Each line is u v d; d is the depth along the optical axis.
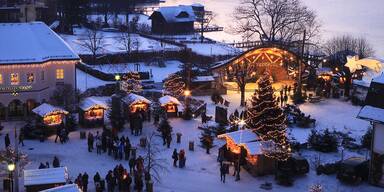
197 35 130.00
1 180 44.41
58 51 66.12
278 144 48.62
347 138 57.34
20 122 62.06
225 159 49.97
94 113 59.38
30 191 40.44
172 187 45.06
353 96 72.44
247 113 54.62
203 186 45.56
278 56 79.69
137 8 173.62
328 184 46.59
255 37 135.12
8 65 62.00
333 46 108.94
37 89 63.91
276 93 75.25
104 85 74.00
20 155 46.09
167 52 96.56
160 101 63.38
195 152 52.91
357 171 46.62
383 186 46.00
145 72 81.25
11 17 116.94
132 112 61.41
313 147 54.81
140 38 114.44
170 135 54.47
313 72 78.69
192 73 74.44
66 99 65.00
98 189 42.69
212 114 65.75
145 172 45.12
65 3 117.06
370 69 92.50
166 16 126.56
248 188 45.53
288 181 46.22
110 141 51.41
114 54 91.81
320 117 66.31
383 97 45.53
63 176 41.38
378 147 45.75
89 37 97.50
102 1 147.38
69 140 55.47
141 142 53.44
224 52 103.88
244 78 69.94
